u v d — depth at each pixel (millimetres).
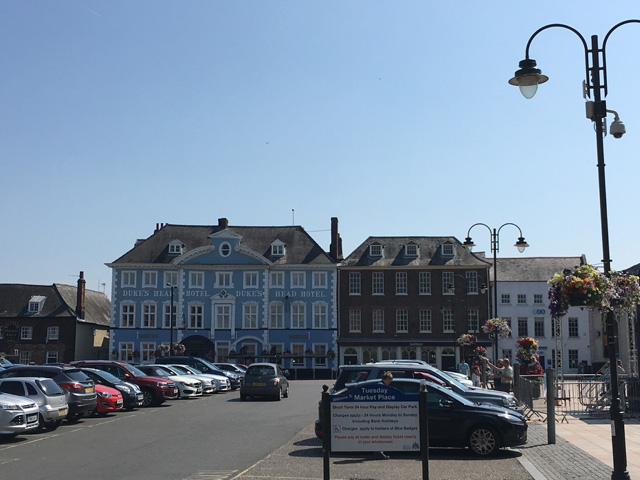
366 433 11586
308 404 33094
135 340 69125
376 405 11625
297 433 21312
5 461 16188
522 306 68812
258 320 69688
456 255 70375
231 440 19688
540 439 19609
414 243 70875
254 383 35469
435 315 69000
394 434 11570
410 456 16734
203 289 69938
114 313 69438
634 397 25328
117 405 26969
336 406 11648
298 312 69875
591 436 20234
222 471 14594
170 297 69750
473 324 68562
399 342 68250
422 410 11445
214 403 33812
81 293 72312
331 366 68750
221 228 73062
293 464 15359
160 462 15836
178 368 42062
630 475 13852
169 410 29750
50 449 18141
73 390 24250
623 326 28047
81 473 14445
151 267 70062
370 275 70125
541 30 14656
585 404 27422
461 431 16828
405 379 17594
